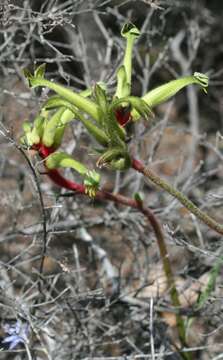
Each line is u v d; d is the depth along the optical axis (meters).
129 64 2.55
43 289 3.38
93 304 3.63
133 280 4.05
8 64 4.22
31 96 3.90
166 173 5.25
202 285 3.68
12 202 4.10
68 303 3.26
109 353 3.65
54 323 3.39
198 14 5.41
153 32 4.23
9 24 3.98
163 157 5.16
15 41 4.46
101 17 5.07
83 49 4.20
